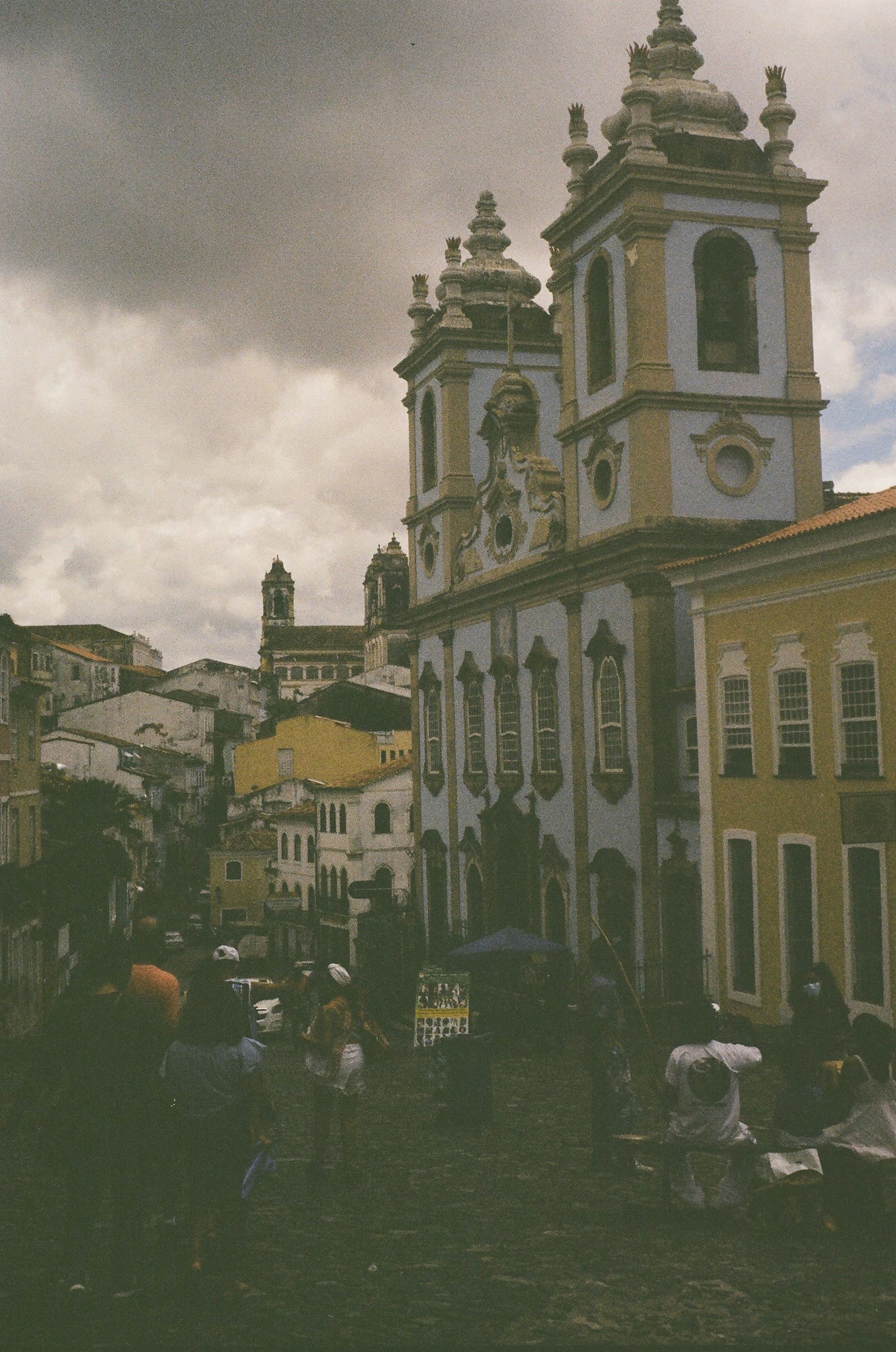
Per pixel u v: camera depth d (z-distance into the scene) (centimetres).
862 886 2325
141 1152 874
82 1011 886
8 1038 3262
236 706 12888
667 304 3347
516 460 4122
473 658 4491
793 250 3453
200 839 10575
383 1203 1179
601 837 3544
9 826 3931
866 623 2297
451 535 4734
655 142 3416
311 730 9356
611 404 3472
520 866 4069
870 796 2236
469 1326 800
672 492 3316
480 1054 1650
